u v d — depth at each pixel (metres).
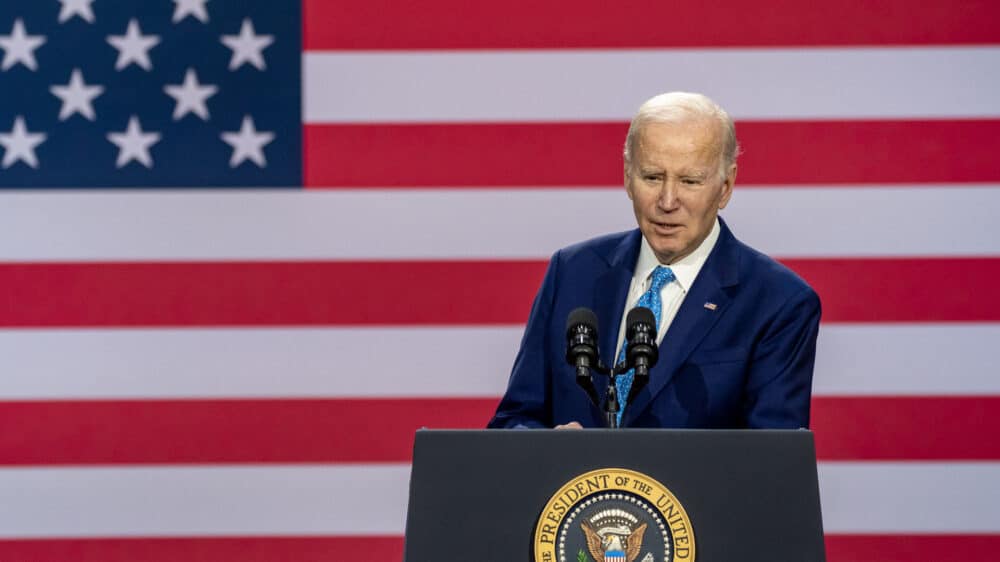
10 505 15.62
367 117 15.23
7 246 15.41
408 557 6.79
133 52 15.33
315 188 15.30
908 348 15.13
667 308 9.30
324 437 15.48
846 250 15.09
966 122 14.95
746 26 15.01
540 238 15.25
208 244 15.36
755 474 6.84
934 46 14.95
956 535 15.27
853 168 15.04
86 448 15.55
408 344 15.38
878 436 15.23
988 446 15.18
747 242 15.12
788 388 8.84
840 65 14.98
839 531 15.33
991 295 15.04
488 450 6.98
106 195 15.35
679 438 6.93
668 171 8.45
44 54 15.36
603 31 15.08
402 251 15.32
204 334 15.43
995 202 14.99
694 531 6.72
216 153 15.30
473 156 15.22
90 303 15.43
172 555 15.64
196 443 15.53
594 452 6.92
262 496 15.55
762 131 15.06
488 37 15.14
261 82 15.26
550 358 9.52
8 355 15.44
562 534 6.75
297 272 15.36
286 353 15.43
